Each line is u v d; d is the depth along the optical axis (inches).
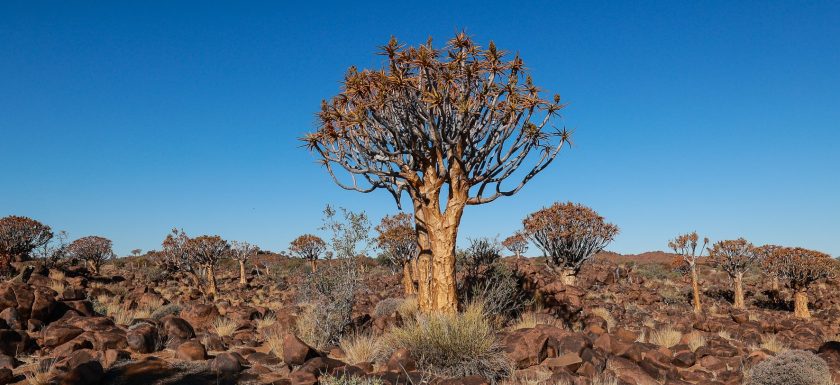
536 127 398.9
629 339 431.8
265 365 319.6
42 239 1034.7
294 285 1007.0
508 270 581.0
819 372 302.8
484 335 332.8
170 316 377.4
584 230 793.6
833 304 980.6
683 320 593.3
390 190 450.6
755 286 1238.9
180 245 1060.5
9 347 318.3
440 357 315.6
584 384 294.2
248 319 523.8
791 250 884.6
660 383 320.5
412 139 405.4
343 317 416.8
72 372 259.4
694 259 847.7
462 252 628.4
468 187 413.1
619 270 1341.0
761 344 496.4
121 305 608.7
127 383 269.7
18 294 384.5
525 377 310.7
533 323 462.3
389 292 888.9
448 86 383.9
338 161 415.5
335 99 415.8
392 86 384.2
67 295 493.0
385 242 968.3
